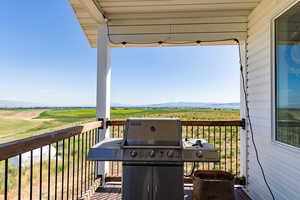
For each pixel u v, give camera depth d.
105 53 3.30
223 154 4.04
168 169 2.06
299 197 2.00
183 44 3.40
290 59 2.19
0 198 3.16
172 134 2.06
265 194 2.65
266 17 2.66
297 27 2.08
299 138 2.02
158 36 3.35
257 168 2.88
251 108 3.09
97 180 3.13
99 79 3.27
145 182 2.06
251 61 3.12
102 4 3.00
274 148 2.44
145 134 2.06
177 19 3.34
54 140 1.79
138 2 2.97
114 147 2.07
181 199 2.05
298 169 2.01
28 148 1.40
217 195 2.43
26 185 3.97
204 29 3.31
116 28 3.38
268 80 2.59
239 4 2.99
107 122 3.27
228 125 3.30
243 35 3.26
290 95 2.19
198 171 2.82
